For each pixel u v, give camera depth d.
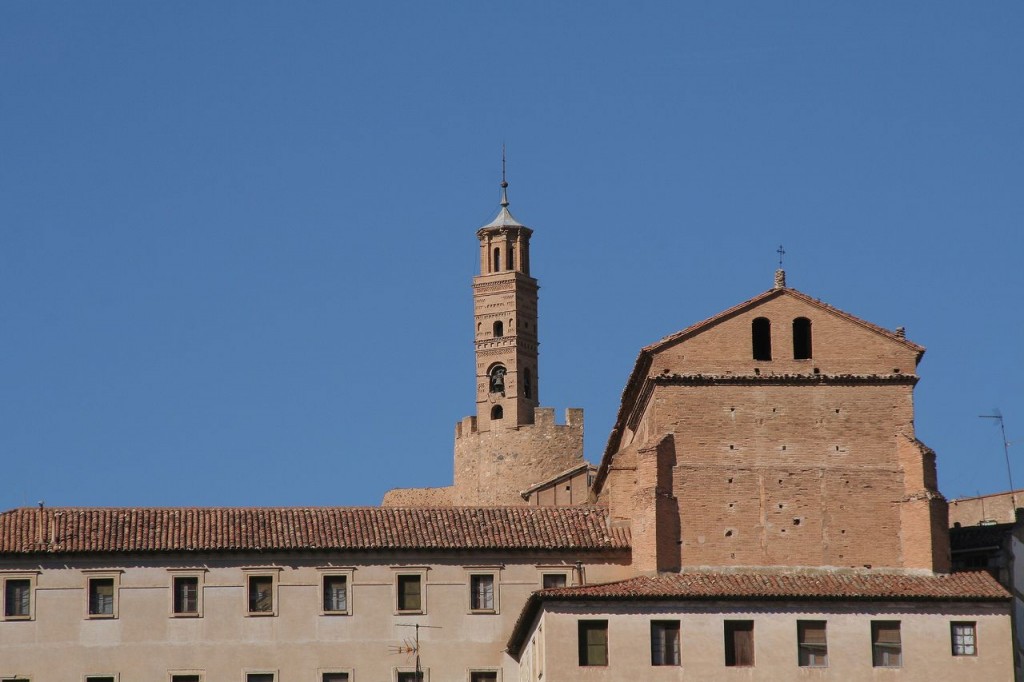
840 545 122.06
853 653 117.88
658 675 117.06
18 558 127.88
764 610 118.19
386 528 130.12
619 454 131.12
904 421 123.81
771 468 122.94
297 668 127.75
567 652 117.12
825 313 125.00
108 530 129.25
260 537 129.12
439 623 128.50
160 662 127.38
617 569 128.50
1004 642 118.00
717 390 123.94
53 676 126.94
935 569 121.06
